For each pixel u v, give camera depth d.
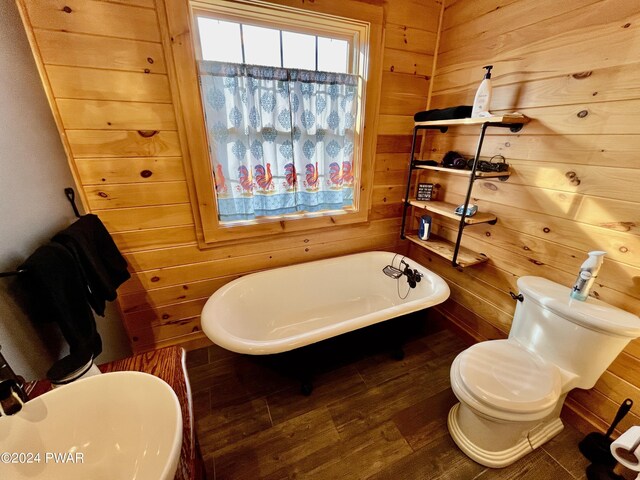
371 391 1.62
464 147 1.90
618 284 1.22
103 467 0.64
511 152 1.58
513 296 1.49
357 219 2.19
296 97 1.72
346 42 1.80
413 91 2.04
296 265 2.06
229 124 1.64
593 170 1.24
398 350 1.82
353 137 2.01
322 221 2.06
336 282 2.18
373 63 1.80
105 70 1.31
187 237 1.73
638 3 1.04
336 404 1.54
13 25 1.07
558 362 1.30
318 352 1.50
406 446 1.35
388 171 2.20
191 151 1.55
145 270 1.70
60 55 1.23
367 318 1.51
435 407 1.54
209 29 1.49
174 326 1.88
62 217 1.20
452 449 1.34
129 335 1.78
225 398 1.58
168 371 0.84
